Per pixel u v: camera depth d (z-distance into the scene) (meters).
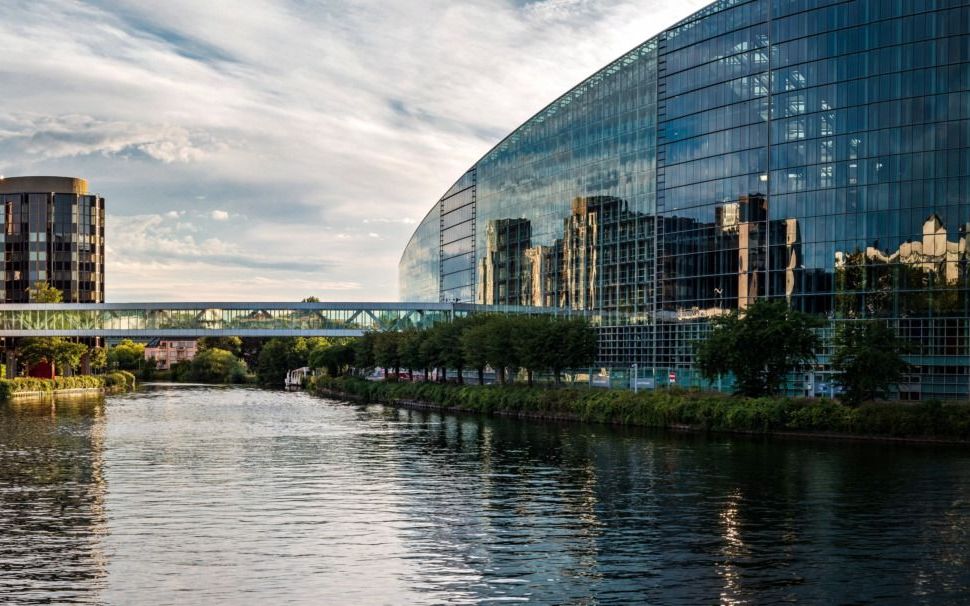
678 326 123.81
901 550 40.22
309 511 48.62
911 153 101.44
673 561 38.50
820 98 108.25
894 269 101.88
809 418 81.25
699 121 121.56
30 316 182.12
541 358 110.25
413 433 88.00
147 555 39.47
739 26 116.75
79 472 62.25
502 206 171.38
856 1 105.69
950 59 99.56
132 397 158.75
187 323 175.50
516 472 61.47
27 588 34.69
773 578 36.06
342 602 33.19
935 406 77.31
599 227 140.50
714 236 118.69
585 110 144.62
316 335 170.75
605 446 75.31
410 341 141.75
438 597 33.75
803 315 89.12
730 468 62.50
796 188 109.88
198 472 62.22
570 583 35.44
